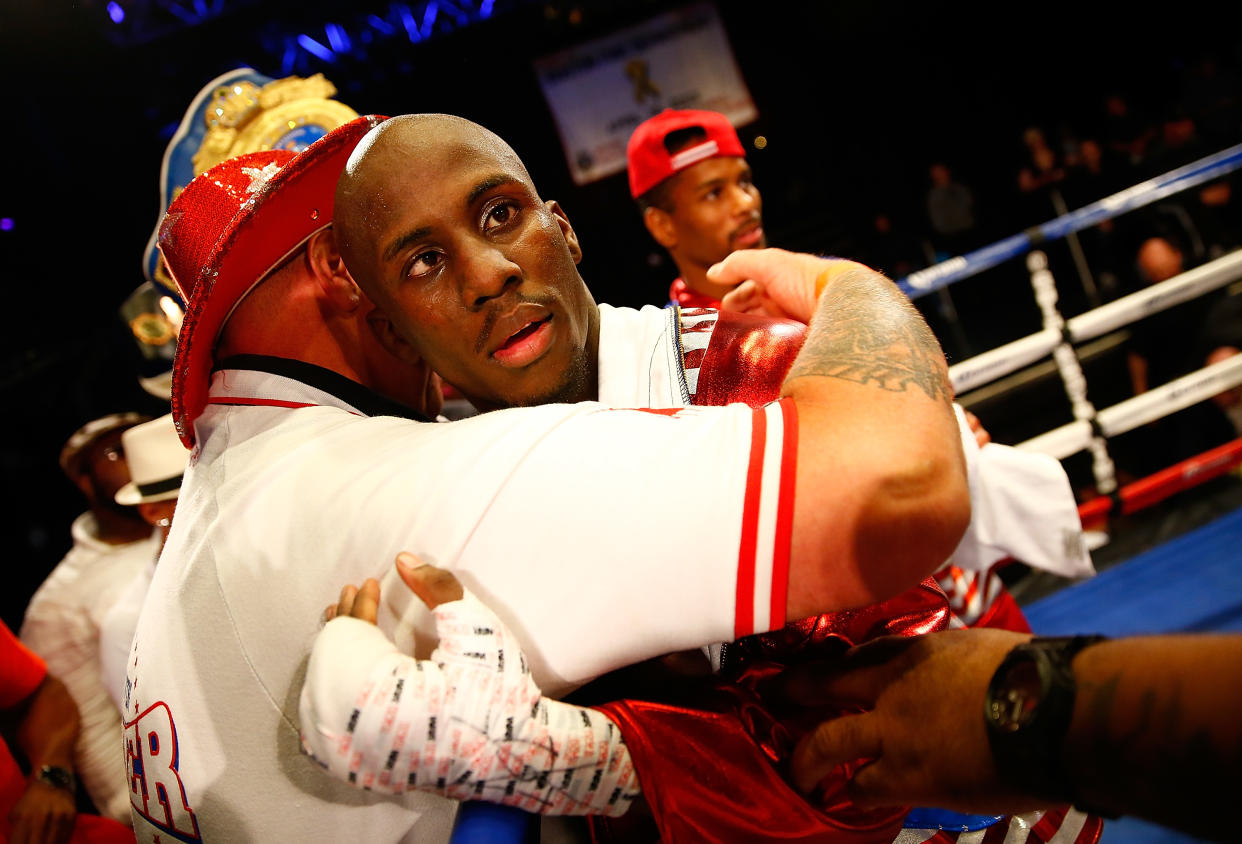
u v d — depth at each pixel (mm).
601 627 745
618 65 8477
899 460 705
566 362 979
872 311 882
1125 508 3123
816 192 9680
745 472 717
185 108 7660
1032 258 3146
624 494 732
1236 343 3742
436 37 8477
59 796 2092
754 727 837
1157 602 2689
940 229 7453
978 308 7273
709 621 727
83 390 6602
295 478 870
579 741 735
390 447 856
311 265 1038
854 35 9523
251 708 833
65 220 7387
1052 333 3166
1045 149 7316
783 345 1033
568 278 976
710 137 2557
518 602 754
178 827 866
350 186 913
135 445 2514
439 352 957
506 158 941
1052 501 1599
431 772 687
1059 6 9383
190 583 877
